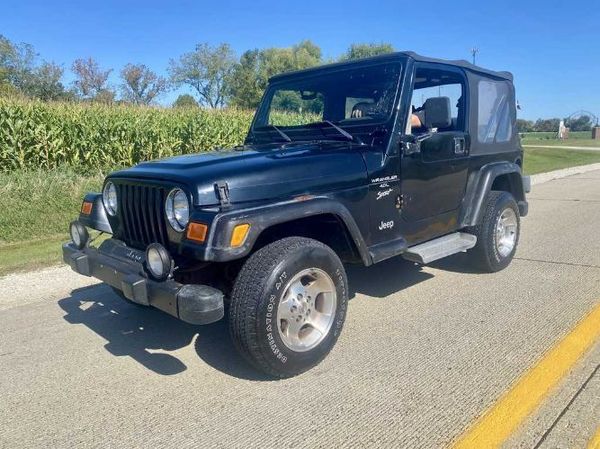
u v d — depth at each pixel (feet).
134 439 8.98
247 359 10.52
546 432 8.65
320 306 11.41
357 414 9.46
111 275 11.46
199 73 195.93
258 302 10.02
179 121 46.16
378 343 12.50
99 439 9.01
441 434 8.74
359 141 13.60
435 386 10.34
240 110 55.47
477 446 8.36
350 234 12.07
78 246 12.85
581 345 11.81
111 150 41.27
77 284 17.84
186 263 11.12
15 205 28.12
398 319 13.99
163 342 13.05
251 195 10.61
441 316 14.10
